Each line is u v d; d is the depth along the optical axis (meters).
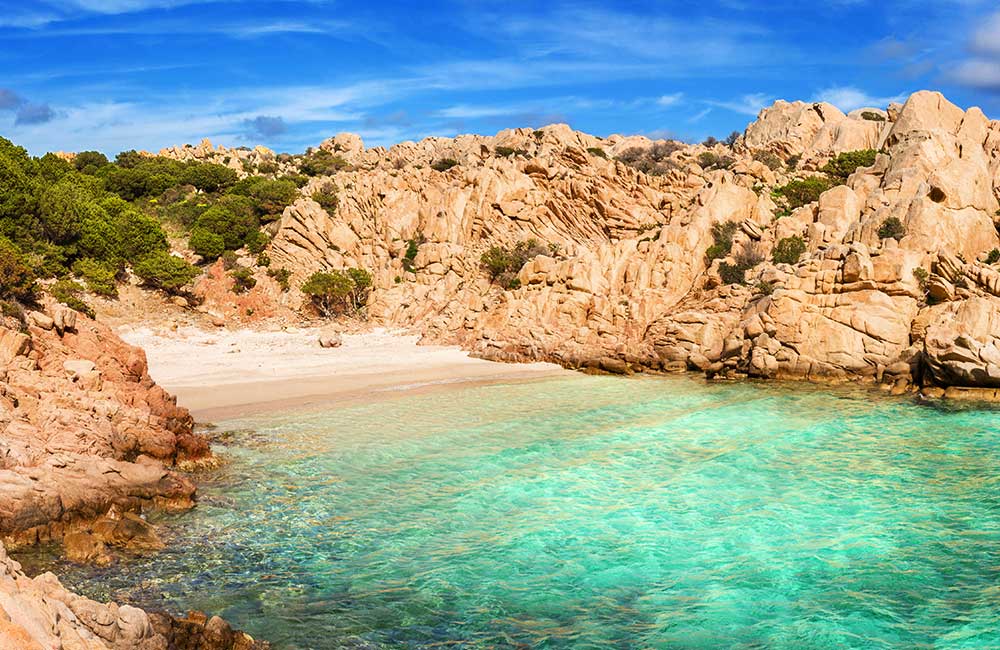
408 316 77.31
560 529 22.86
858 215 64.75
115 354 31.02
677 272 65.31
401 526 23.12
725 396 44.72
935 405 40.72
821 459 30.16
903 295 47.97
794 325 49.66
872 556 20.73
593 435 34.53
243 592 18.48
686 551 21.19
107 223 76.44
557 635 16.64
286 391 46.53
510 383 50.56
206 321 72.31
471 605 18.05
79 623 11.86
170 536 21.94
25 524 19.48
